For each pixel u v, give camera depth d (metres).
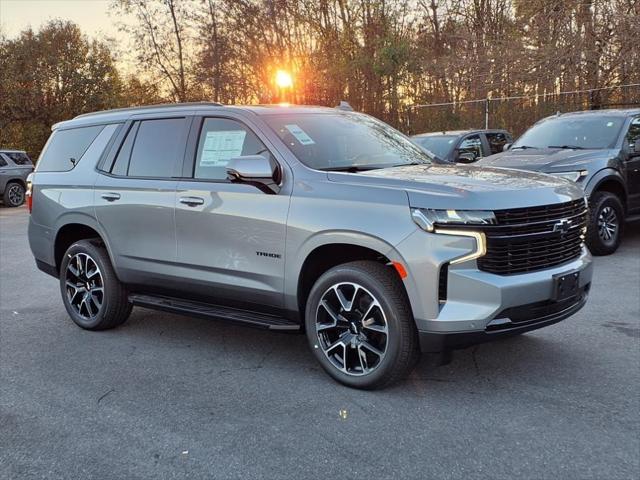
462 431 3.40
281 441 3.38
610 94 17.48
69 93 29.67
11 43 29.66
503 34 22.03
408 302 3.77
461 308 3.57
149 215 4.99
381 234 3.71
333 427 3.51
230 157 4.62
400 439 3.34
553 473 2.94
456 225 3.54
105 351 5.06
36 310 6.52
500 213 3.59
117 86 30.84
